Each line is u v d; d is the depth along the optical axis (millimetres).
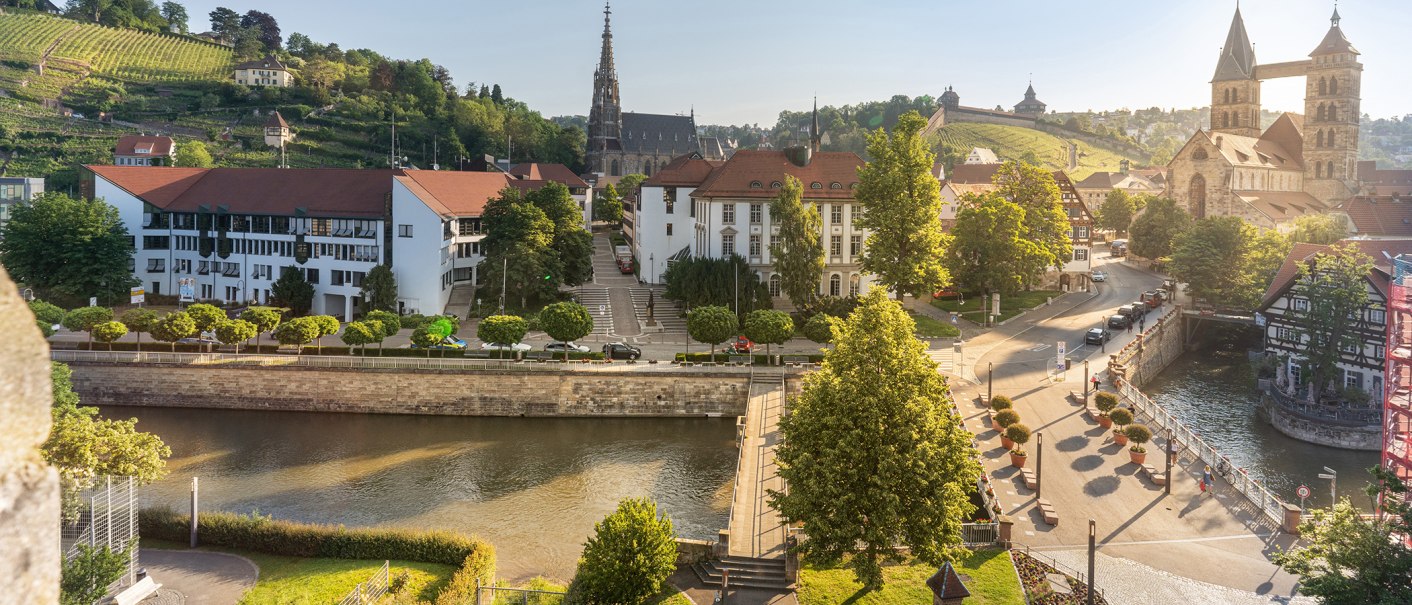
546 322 89375
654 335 105625
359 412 88312
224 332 88625
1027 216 129500
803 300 108562
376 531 49938
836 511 41469
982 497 56750
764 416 76312
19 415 6039
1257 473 72562
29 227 114062
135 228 125688
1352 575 41750
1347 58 190500
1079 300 133500
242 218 123500
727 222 117625
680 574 47969
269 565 48594
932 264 103750
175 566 48031
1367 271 86188
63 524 42656
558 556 54844
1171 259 128875
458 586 43469
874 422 42438
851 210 119812
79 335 101688
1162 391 100438
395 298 113375
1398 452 44781
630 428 84812
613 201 199375
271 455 75188
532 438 81250
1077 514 55125
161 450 45969
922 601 43500
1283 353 99000
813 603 43875
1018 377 89125
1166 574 47000
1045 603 42906
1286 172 196250
